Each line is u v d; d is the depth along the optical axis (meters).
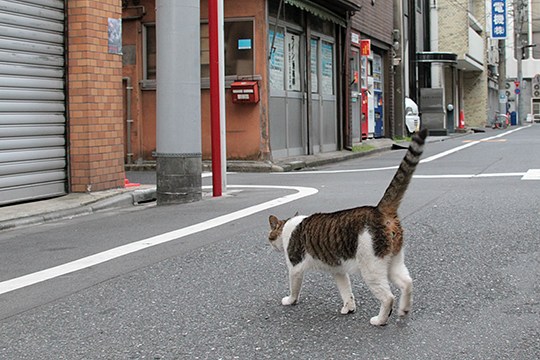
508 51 62.38
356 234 4.14
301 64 17.44
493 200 8.48
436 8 35.47
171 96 9.90
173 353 4.00
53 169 10.09
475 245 6.21
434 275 5.37
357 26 21.58
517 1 55.00
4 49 9.20
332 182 11.80
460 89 42.84
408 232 6.82
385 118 25.77
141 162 16.03
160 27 9.98
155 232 7.59
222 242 6.81
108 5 10.57
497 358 3.76
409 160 4.06
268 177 13.54
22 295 5.33
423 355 3.83
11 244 7.36
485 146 20.11
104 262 6.27
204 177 13.72
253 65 15.25
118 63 10.81
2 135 9.20
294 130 17.02
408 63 30.09
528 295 4.80
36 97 9.73
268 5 15.34
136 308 4.89
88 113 10.23
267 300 4.95
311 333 4.25
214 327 4.43
